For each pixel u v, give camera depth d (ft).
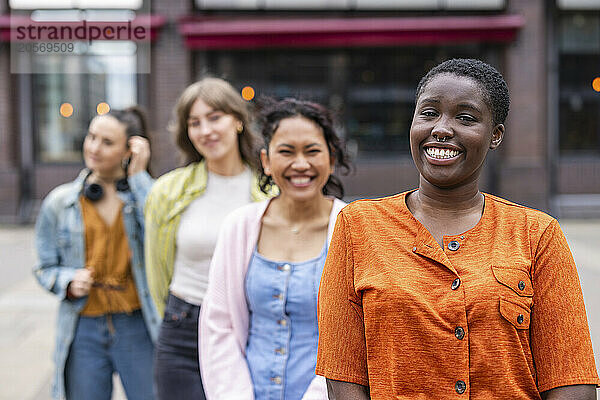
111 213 9.23
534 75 36.06
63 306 8.96
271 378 6.31
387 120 37.83
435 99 4.34
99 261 9.02
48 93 36.91
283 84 37.50
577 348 4.07
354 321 4.44
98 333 8.91
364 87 37.73
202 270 8.06
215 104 8.31
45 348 15.47
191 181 8.55
